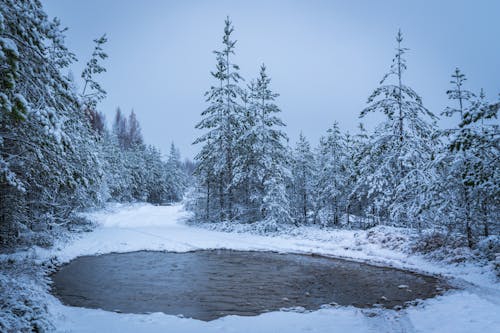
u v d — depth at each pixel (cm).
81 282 1161
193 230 2708
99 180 1923
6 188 1173
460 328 681
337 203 3250
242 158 2897
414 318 777
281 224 2602
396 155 2006
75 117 1339
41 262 1339
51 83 852
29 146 925
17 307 666
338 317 802
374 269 1401
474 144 1096
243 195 3116
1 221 1388
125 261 1566
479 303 848
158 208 5491
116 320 759
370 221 2856
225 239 2220
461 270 1241
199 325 737
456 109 1498
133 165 6569
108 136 6322
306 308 891
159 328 710
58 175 1034
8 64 626
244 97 3097
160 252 1828
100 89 1903
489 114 973
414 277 1235
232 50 2973
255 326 734
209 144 3023
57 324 696
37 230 1853
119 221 3584
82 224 2784
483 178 1082
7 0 706
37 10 823
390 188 2056
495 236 1367
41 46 791
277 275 1297
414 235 1777
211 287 1116
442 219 1566
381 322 761
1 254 1362
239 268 1429
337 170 3188
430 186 1476
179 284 1154
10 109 609
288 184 3002
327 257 1692
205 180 3200
